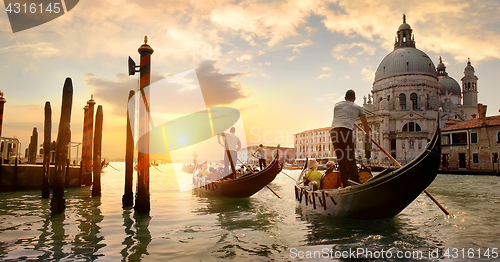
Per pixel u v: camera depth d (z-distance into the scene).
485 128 38.12
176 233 5.56
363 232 5.58
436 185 18.45
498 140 36.81
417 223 6.34
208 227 6.07
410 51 83.12
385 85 82.62
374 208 6.05
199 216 7.26
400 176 5.64
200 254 4.33
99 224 6.32
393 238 5.16
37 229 5.83
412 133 71.25
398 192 5.73
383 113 73.56
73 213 7.61
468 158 39.66
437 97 81.81
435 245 4.73
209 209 8.34
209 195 11.75
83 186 15.58
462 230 5.75
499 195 12.12
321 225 6.16
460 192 13.47
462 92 95.50
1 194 12.02
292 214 7.49
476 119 41.53
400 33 91.56
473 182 21.98
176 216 7.25
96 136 11.72
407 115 73.12
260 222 6.52
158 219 6.87
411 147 71.12
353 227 5.95
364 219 6.39
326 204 7.21
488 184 19.30
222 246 4.73
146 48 7.45
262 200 10.34
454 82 95.06
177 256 4.23
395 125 75.25
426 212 7.75
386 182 5.75
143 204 7.65
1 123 12.55
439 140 5.57
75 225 6.21
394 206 5.93
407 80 79.62
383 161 67.06
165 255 4.27
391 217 6.29
